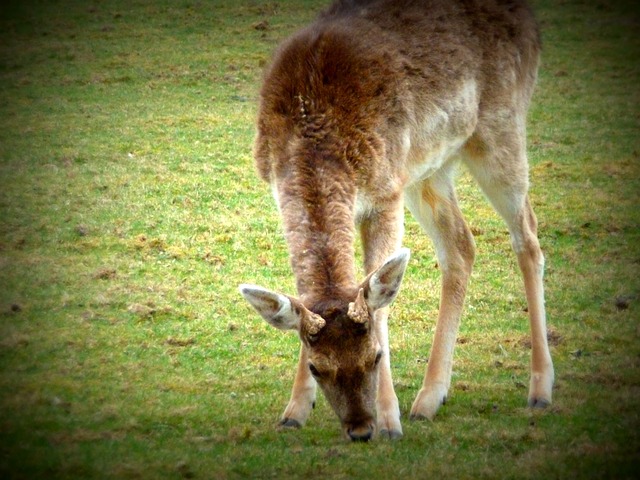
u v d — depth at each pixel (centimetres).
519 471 1008
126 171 2053
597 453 1052
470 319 1508
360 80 1162
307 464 1022
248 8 3133
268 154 1171
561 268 1694
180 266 1664
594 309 1541
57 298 1524
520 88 1369
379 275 986
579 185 2039
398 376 1324
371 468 1009
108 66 2683
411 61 1220
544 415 1178
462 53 1274
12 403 1186
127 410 1179
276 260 1698
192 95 2502
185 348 1388
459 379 1307
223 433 1122
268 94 1183
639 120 2388
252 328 1463
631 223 1867
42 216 1834
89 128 2288
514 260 1725
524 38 1380
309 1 3195
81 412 1167
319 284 1022
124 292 1554
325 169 1109
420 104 1220
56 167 2066
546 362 1251
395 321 1500
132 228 1795
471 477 991
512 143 1330
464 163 1347
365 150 1138
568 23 3067
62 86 2548
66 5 3180
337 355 971
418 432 1121
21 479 993
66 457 1040
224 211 1881
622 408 1194
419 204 1312
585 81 2645
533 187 2025
